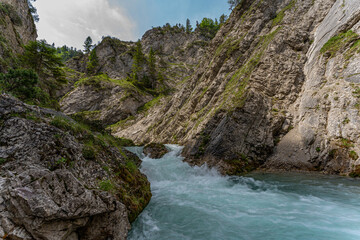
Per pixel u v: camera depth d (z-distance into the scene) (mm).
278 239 7211
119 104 55031
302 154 17031
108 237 6637
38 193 5160
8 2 33938
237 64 30734
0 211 4953
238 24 38375
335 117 16750
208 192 12711
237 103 21703
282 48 26125
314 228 7738
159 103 55562
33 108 8422
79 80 64938
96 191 6836
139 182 11070
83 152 8445
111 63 76062
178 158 20688
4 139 6590
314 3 29266
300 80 23078
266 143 18734
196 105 32844
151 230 8203
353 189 11617
